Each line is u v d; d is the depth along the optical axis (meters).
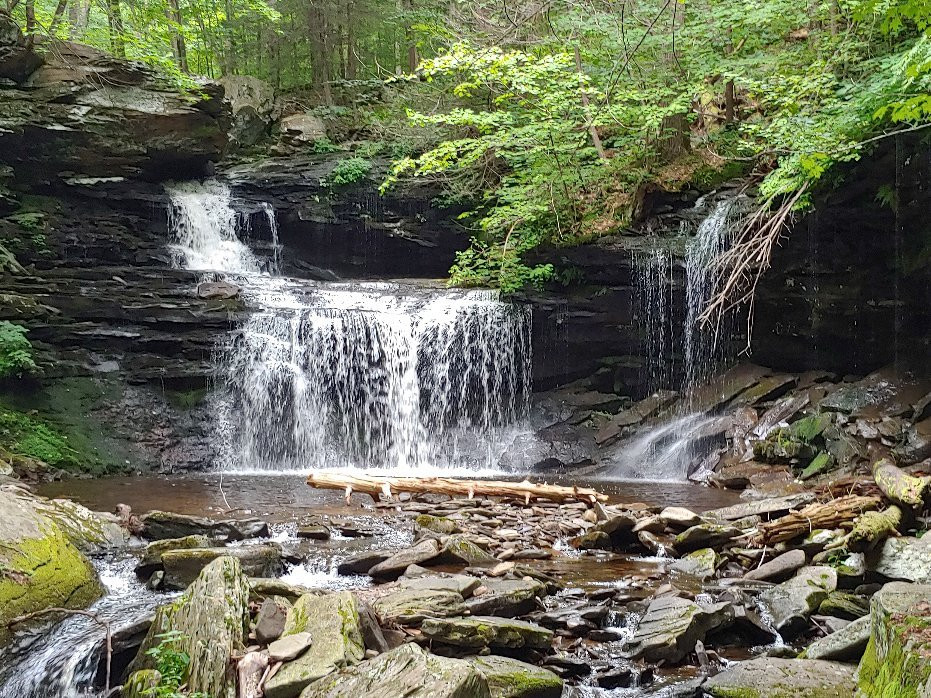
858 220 14.27
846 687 4.80
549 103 16.22
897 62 11.85
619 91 16.75
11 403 13.51
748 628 6.06
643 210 16.38
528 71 15.55
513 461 15.20
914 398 13.05
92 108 17.09
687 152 17.14
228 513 9.84
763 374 15.25
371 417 16.09
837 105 13.36
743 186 15.93
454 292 17.06
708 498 11.62
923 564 6.16
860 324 14.55
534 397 16.56
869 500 8.22
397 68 27.44
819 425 12.91
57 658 5.67
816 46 15.61
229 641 5.08
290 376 15.76
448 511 9.94
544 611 6.32
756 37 16.39
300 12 24.81
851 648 5.20
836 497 9.47
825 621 6.18
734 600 6.58
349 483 10.42
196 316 15.31
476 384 16.59
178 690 4.87
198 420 15.01
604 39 16.72
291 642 5.04
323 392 15.94
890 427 12.37
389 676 4.42
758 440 13.39
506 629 5.52
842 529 7.98
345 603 5.45
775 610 6.40
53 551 6.57
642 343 16.17
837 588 6.62
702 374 15.70
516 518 9.61
